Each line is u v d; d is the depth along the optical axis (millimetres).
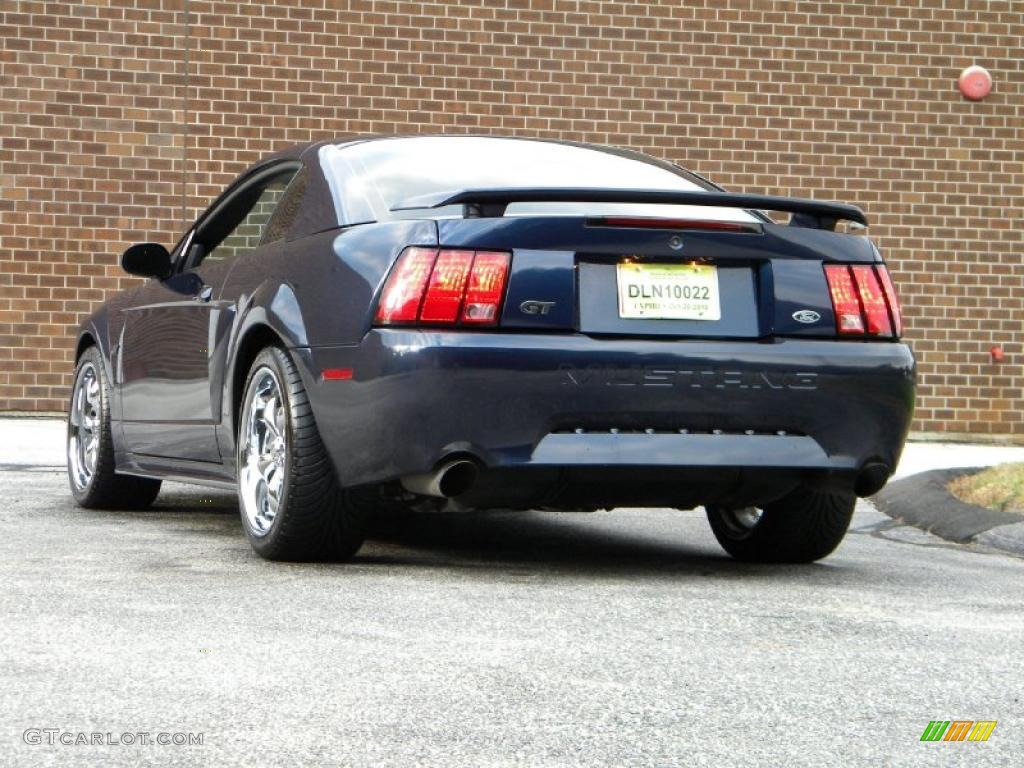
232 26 14836
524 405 5242
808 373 5531
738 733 3381
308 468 5602
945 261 15766
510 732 3332
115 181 14742
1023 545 7000
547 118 15234
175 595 4984
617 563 6219
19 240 14641
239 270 6383
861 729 3445
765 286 5586
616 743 3264
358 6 14969
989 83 15734
